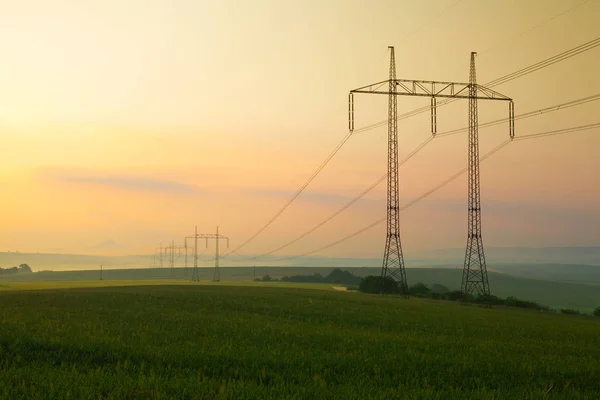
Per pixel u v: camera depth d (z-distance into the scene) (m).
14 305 43.53
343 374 18.95
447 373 19.97
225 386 15.80
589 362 24.59
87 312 39.25
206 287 92.62
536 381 19.48
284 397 14.76
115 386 15.30
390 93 77.88
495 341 31.48
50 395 14.09
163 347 22.30
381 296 86.50
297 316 44.91
